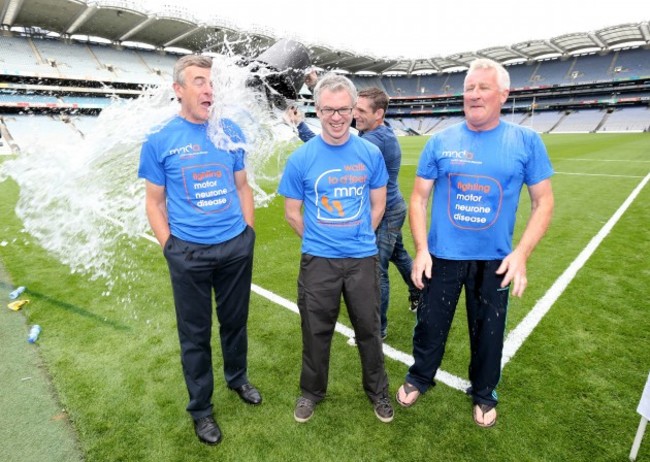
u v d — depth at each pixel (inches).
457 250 82.2
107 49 1402.6
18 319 128.9
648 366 103.7
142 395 94.4
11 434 82.5
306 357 87.7
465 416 88.7
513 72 2135.8
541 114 1953.7
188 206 76.9
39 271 169.5
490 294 82.5
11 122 1038.4
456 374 103.4
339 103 71.4
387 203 105.7
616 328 122.0
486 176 75.9
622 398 92.4
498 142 75.1
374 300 85.4
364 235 83.8
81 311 135.0
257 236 222.4
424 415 89.4
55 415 87.8
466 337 120.4
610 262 175.0
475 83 71.1
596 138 1104.2
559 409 89.7
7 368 103.1
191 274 78.2
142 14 1127.0
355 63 1876.2
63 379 99.3
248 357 110.9
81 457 77.6
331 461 77.2
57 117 1119.6
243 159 83.2
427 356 90.2
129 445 80.6
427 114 2294.5
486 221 78.5
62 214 196.9
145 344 115.6
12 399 92.0
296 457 78.2
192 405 82.1
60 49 1278.3
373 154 82.4
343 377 102.7
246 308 88.3
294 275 167.5
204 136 75.2
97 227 205.2
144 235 216.1
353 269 83.5
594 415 87.7
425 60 2081.7
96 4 1034.7
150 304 141.1
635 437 75.4
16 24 1157.7
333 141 77.9
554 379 99.5
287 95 98.3
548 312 132.5
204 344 82.4
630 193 321.1
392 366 108.3
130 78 1334.9
